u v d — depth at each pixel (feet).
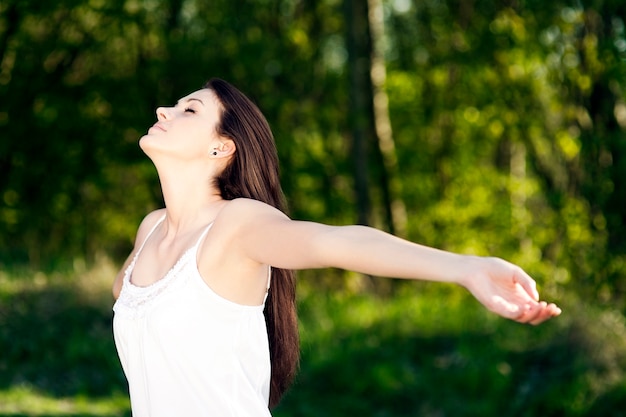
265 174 10.98
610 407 31.14
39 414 29.66
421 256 8.38
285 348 11.51
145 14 54.24
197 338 9.86
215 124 10.69
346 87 61.57
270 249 9.46
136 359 10.21
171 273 10.00
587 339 34.71
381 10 63.05
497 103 57.31
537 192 62.90
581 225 50.65
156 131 10.62
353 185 61.57
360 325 40.93
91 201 59.77
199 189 10.68
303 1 63.46
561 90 53.57
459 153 64.34
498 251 63.77
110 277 43.32
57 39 53.47
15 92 53.62
